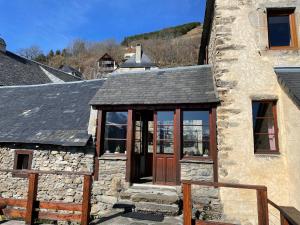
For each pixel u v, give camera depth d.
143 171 9.16
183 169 7.29
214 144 7.11
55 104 10.70
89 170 8.00
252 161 6.51
